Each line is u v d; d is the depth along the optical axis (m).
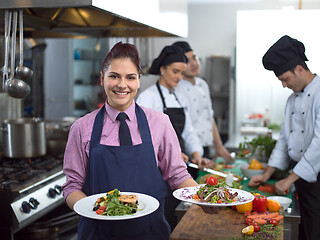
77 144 1.79
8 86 2.28
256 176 2.63
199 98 3.75
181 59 2.96
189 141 3.25
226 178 2.51
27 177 2.61
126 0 2.13
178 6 3.52
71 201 1.73
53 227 3.11
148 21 2.53
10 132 2.95
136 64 1.66
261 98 6.55
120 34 3.60
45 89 5.88
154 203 1.58
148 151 1.76
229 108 6.98
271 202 1.99
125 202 1.56
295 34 4.00
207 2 7.27
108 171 1.73
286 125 2.72
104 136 1.78
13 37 2.22
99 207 1.55
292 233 2.09
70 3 1.84
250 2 7.02
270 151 3.10
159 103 3.05
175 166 1.87
